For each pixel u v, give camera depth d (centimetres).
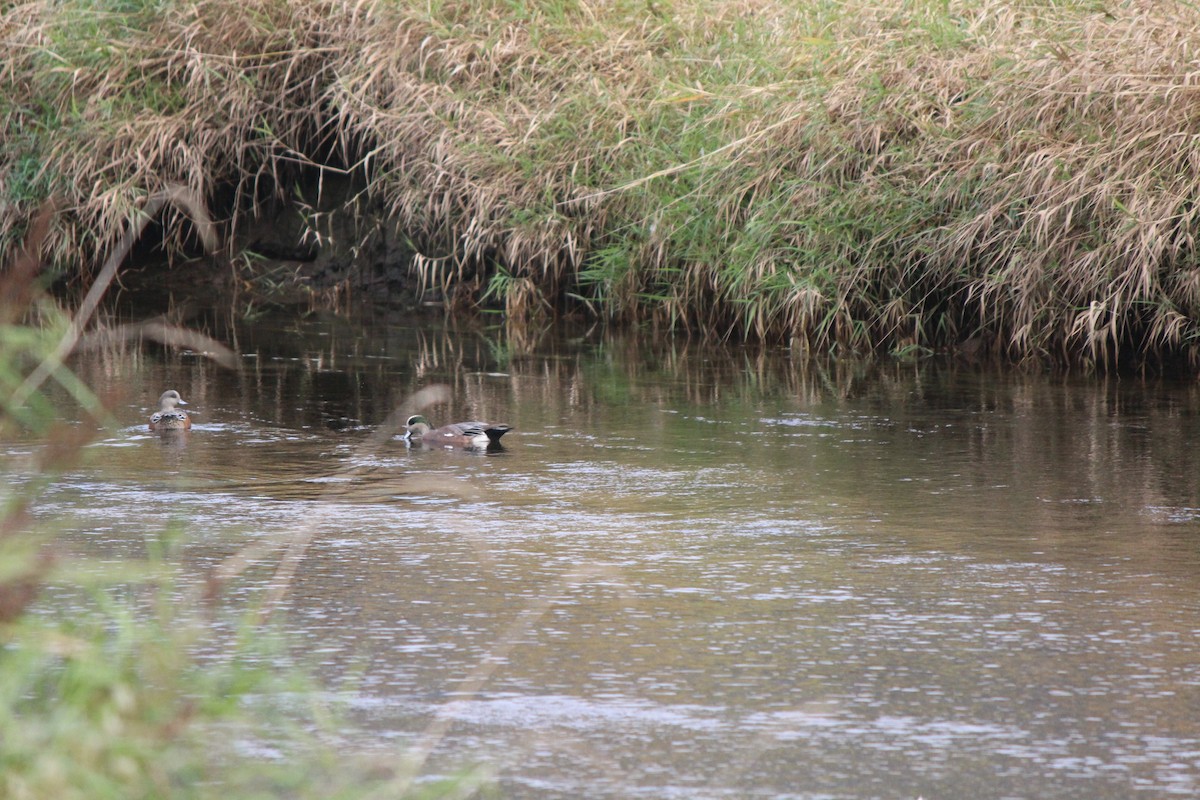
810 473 1962
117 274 4194
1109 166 2753
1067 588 1422
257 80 4006
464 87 3738
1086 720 1098
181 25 4031
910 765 1023
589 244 3616
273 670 1181
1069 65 2859
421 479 1920
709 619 1327
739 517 1714
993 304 3088
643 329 3512
